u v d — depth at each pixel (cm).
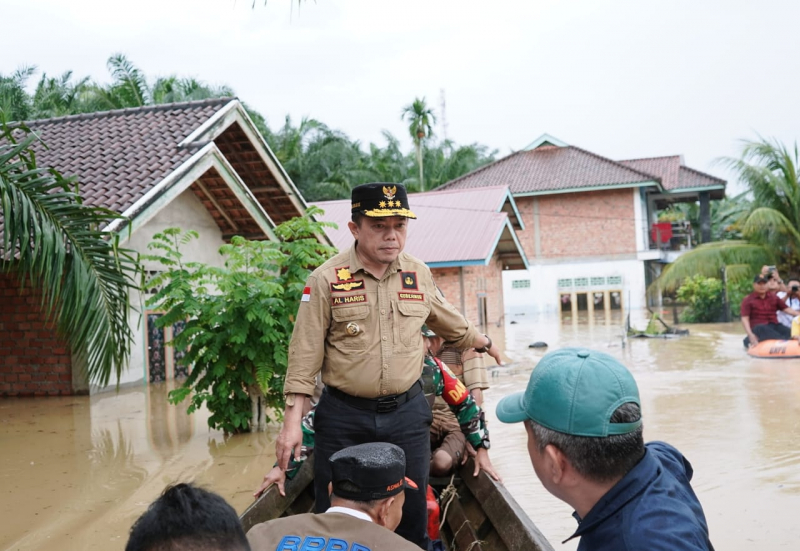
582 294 3806
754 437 749
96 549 491
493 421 918
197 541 167
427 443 362
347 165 3972
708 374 1215
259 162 1377
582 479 203
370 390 341
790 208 2761
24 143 638
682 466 236
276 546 249
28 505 591
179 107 1460
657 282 2886
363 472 266
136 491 629
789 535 486
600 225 3781
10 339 1213
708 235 3844
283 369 838
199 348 834
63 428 922
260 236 1425
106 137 1389
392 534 255
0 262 1020
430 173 4566
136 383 1291
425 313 356
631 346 1764
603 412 198
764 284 1473
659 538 186
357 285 343
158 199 1118
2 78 2811
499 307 2973
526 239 3875
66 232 655
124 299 690
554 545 489
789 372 1194
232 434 861
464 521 434
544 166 3981
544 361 215
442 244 2386
